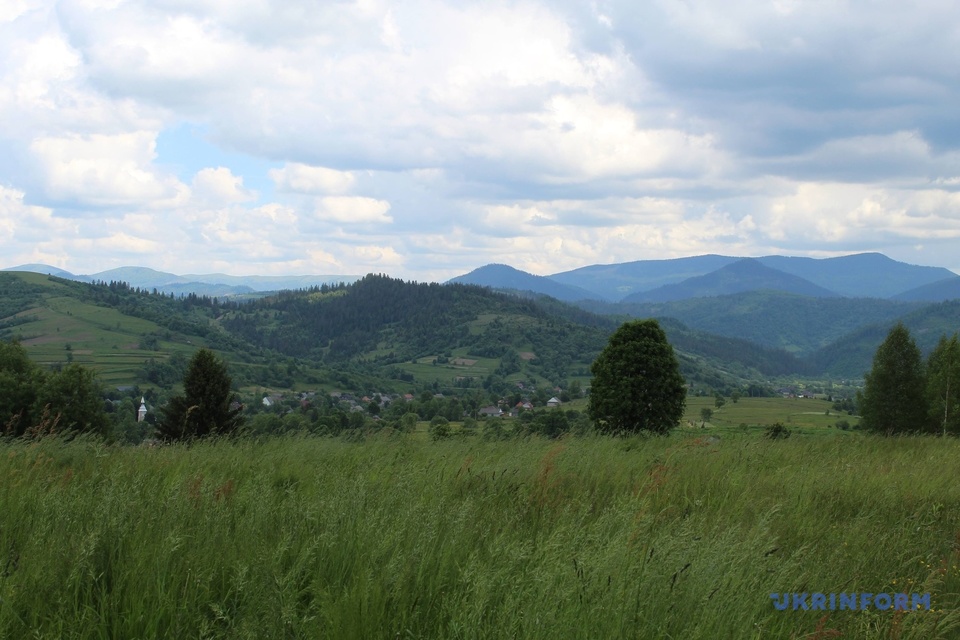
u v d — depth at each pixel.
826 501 7.65
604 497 6.96
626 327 30.03
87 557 3.91
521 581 3.91
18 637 3.35
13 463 7.36
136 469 7.52
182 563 4.05
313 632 3.43
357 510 5.09
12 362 33.19
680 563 4.31
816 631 3.72
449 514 5.25
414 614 3.61
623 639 3.44
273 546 4.39
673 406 29.48
